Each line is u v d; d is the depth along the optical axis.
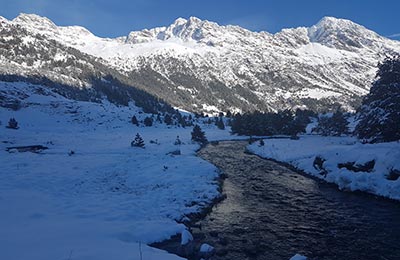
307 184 31.12
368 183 26.84
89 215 18.02
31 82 117.25
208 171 32.41
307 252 16.05
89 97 131.88
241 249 16.23
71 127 81.12
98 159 36.50
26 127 73.25
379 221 20.44
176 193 23.83
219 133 100.62
